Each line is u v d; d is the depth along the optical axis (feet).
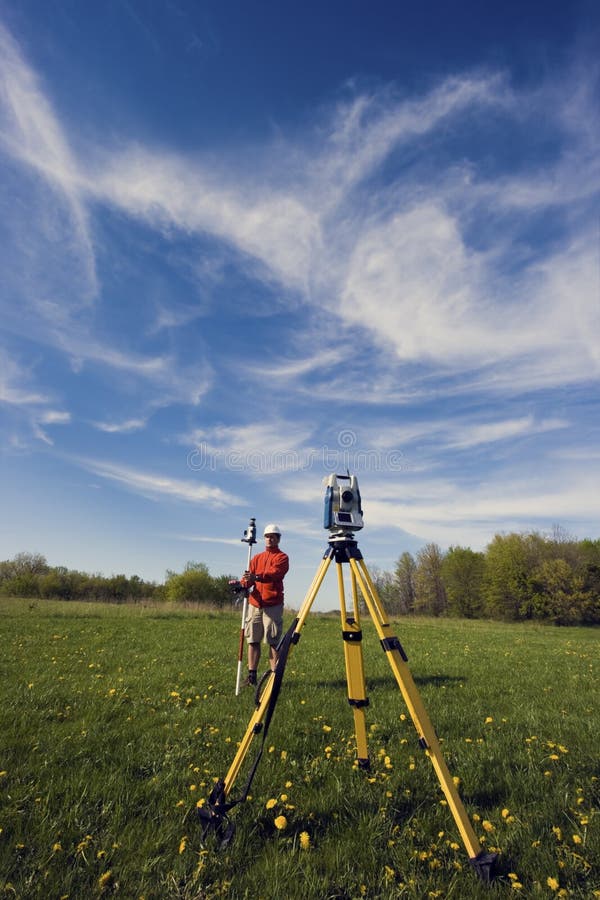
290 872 8.38
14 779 11.89
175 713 18.72
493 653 42.09
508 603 211.41
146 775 12.71
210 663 31.27
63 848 9.09
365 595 10.66
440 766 9.01
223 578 232.32
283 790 11.61
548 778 12.34
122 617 67.36
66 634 44.19
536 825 9.99
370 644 43.96
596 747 14.88
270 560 24.47
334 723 17.61
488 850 9.00
